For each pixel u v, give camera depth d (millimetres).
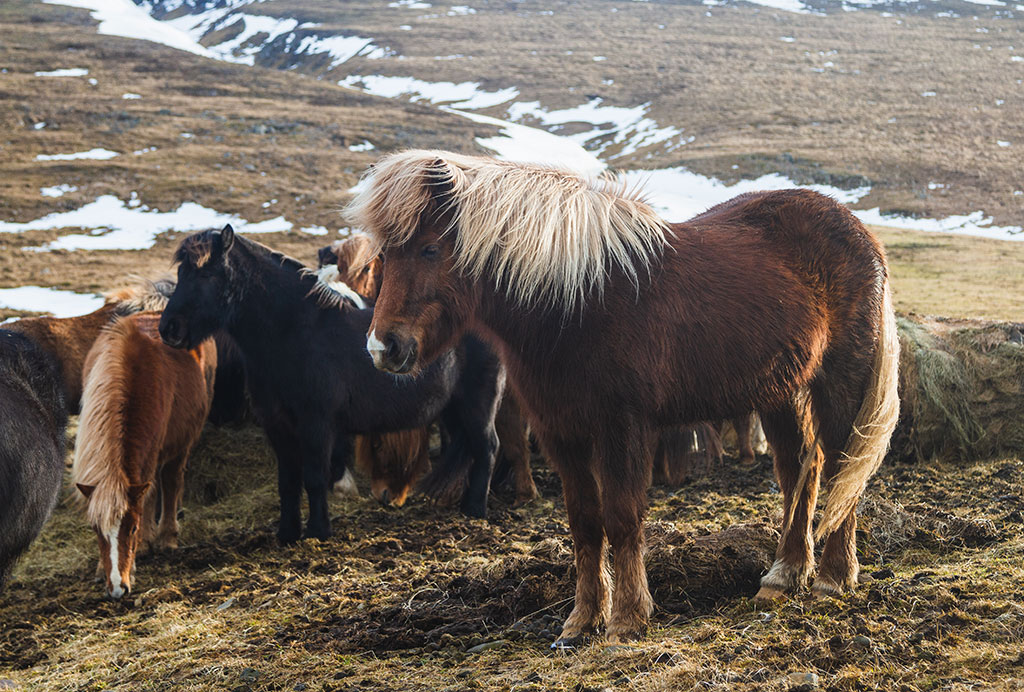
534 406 3764
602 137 55188
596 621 3840
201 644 4480
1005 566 4000
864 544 4750
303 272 6773
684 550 4445
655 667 3277
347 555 6078
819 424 4156
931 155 42469
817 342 3992
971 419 7145
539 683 3307
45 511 3957
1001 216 33562
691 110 58000
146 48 68438
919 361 7258
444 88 70875
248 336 6605
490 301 3668
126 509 5660
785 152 43594
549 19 95625
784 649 3334
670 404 3768
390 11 102062
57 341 7871
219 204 34656
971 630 3307
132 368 5973
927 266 21641
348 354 6695
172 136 45875
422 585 4875
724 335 3771
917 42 77312
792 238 4102
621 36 86062
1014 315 14250
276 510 7828
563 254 3529
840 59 72625
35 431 3875
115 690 3959
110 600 5695
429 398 6953
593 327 3590
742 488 7000
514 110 63156
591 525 3834
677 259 3814
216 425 8992
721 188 39844
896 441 7422
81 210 33438
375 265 8688
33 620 5488
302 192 36812
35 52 64562
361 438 7660
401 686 3492
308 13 103125
